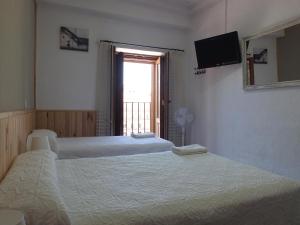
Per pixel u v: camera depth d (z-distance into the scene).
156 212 1.13
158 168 1.92
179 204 1.21
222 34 3.37
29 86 2.81
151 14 4.01
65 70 3.72
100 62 3.86
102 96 3.88
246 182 1.54
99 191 1.41
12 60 1.70
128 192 1.39
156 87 4.58
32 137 2.20
